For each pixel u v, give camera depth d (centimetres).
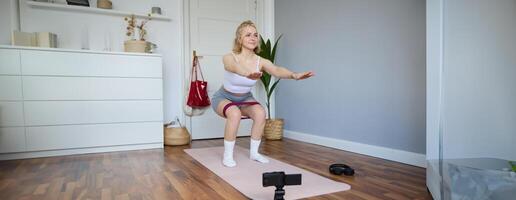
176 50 373
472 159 150
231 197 159
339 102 304
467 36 156
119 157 267
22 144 263
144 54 306
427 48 170
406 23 235
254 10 420
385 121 255
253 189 169
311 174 202
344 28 295
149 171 215
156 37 361
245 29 229
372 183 182
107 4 327
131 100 303
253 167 222
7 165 237
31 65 264
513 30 142
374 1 263
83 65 282
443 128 163
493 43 148
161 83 315
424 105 223
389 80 251
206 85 371
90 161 250
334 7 307
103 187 177
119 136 299
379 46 259
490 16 149
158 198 157
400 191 167
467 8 156
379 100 260
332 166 209
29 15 305
